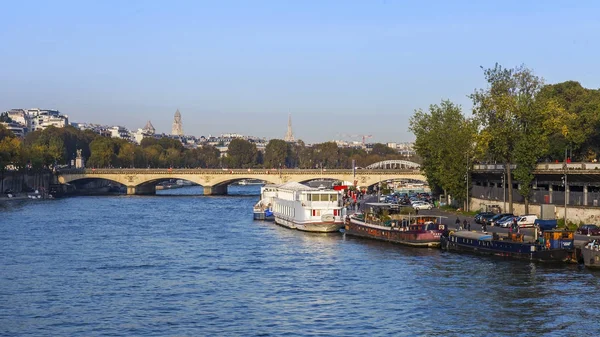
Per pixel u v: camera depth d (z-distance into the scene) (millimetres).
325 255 144250
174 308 99625
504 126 175875
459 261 131625
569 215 161000
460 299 101688
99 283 116750
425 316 93562
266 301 103250
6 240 171125
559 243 125125
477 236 141375
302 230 189375
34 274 124812
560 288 106375
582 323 89062
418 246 151750
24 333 88125
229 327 90250
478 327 88438
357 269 126812
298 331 88250
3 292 109938
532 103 175375
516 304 98062
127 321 93125
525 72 190500
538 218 170750
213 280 118875
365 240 168500
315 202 187375
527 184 173875
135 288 112750
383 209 184750
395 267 127562
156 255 146875
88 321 93188
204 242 167875
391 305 99562
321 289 110625
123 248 157625
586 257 120188
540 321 90188
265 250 153125
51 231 192125
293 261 137250
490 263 128500
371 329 88688
